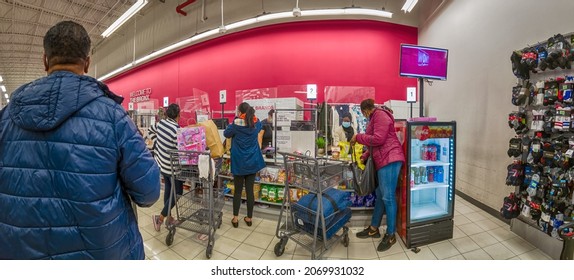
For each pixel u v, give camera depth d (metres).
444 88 4.53
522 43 2.72
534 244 2.31
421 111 2.88
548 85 2.19
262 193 3.10
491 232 2.60
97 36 10.23
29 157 0.77
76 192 0.77
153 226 2.78
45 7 7.50
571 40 2.04
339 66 5.57
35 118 0.75
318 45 5.64
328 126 3.53
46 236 0.78
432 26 4.97
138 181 0.91
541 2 2.49
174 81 7.75
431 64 2.86
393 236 2.33
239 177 2.69
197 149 2.43
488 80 3.26
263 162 2.76
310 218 2.07
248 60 6.14
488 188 3.19
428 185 2.48
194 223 2.53
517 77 2.56
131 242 0.97
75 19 8.42
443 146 2.58
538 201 2.23
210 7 6.56
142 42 8.70
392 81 5.57
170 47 6.70
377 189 2.47
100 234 0.82
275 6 5.68
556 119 2.07
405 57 2.81
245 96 5.70
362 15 5.30
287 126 3.05
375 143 2.25
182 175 2.45
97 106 0.83
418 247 2.32
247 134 2.61
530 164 2.33
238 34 6.28
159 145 2.67
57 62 0.86
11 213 0.77
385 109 2.44
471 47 3.67
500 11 3.07
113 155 0.84
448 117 4.34
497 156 3.05
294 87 5.58
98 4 7.59
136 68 9.33
